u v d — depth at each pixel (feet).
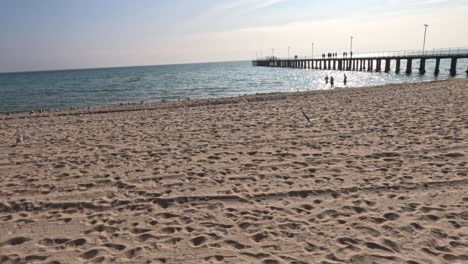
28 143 30.81
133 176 20.10
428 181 17.28
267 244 12.07
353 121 33.71
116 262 11.27
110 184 18.94
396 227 12.94
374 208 14.67
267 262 10.93
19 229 13.93
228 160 22.61
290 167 20.62
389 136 26.71
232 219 14.21
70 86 153.17
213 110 49.21
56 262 11.38
